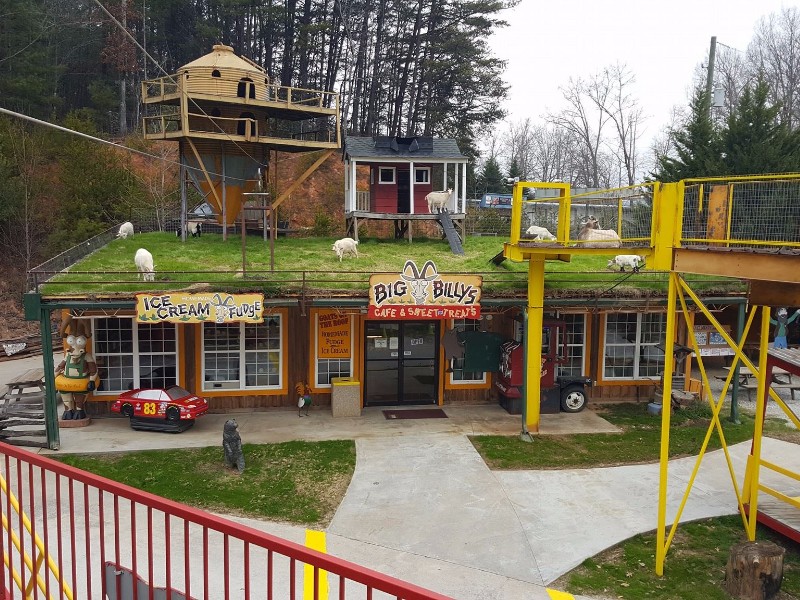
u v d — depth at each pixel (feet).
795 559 30.30
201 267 53.42
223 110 69.87
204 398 51.96
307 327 53.01
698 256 27.73
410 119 157.38
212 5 156.25
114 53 152.46
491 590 27.12
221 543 30.32
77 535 30.22
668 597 26.89
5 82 123.34
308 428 48.47
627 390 58.03
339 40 168.45
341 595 9.41
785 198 28.78
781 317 68.18
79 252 53.21
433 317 46.39
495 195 123.95
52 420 42.80
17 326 102.78
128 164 122.83
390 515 34.14
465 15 144.25
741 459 42.93
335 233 113.60
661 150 175.11
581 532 32.42
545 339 54.85
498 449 44.29
